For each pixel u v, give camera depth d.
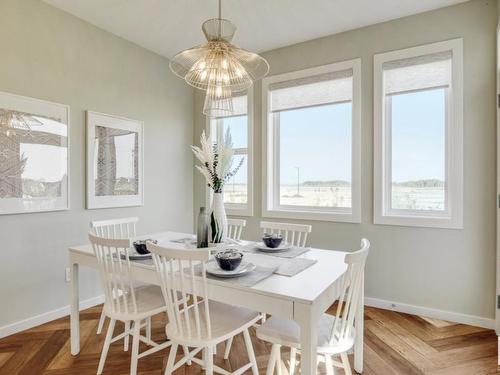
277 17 2.92
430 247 2.82
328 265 1.88
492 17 2.56
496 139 2.54
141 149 3.53
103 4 2.73
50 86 2.73
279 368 1.89
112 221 2.75
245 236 3.79
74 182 2.92
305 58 3.39
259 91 3.68
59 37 2.80
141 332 2.54
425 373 2.01
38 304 2.68
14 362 2.12
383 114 3.00
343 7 2.75
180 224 4.06
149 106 3.64
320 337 1.61
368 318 2.80
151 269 1.82
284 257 2.05
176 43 3.47
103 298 3.20
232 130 4.01
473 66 2.62
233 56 1.95
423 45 2.82
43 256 2.71
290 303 1.39
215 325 1.70
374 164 3.03
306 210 3.51
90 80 3.04
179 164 4.05
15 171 2.50
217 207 2.26
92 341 2.40
